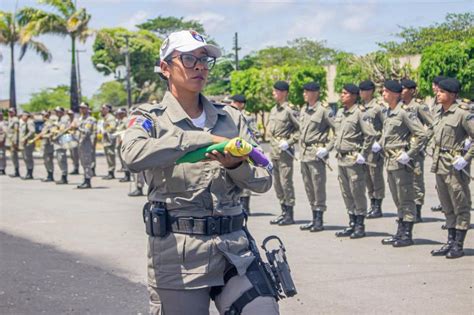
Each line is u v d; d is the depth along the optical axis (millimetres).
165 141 3297
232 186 3514
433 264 7629
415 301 6203
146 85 62781
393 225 10320
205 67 3541
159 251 3465
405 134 8719
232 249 3436
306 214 11500
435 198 13055
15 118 20469
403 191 8617
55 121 18562
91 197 14445
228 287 3443
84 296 6500
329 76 40188
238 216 3520
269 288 3404
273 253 3535
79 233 9812
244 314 3342
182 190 3422
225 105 3754
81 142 16422
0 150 21469
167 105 3545
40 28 38719
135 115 3506
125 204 13133
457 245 7938
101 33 39781
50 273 7398
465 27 34594
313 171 9773
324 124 9734
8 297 6473
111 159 18797
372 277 7059
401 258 7945
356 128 9336
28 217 11508
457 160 7707
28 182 18516
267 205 12602
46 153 18672
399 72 29766
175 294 3451
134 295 6523
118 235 9594
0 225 10656
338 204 12523
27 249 8703
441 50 23469
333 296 6375
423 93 24203
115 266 7691
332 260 7867
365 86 10641
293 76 38469
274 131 10453
